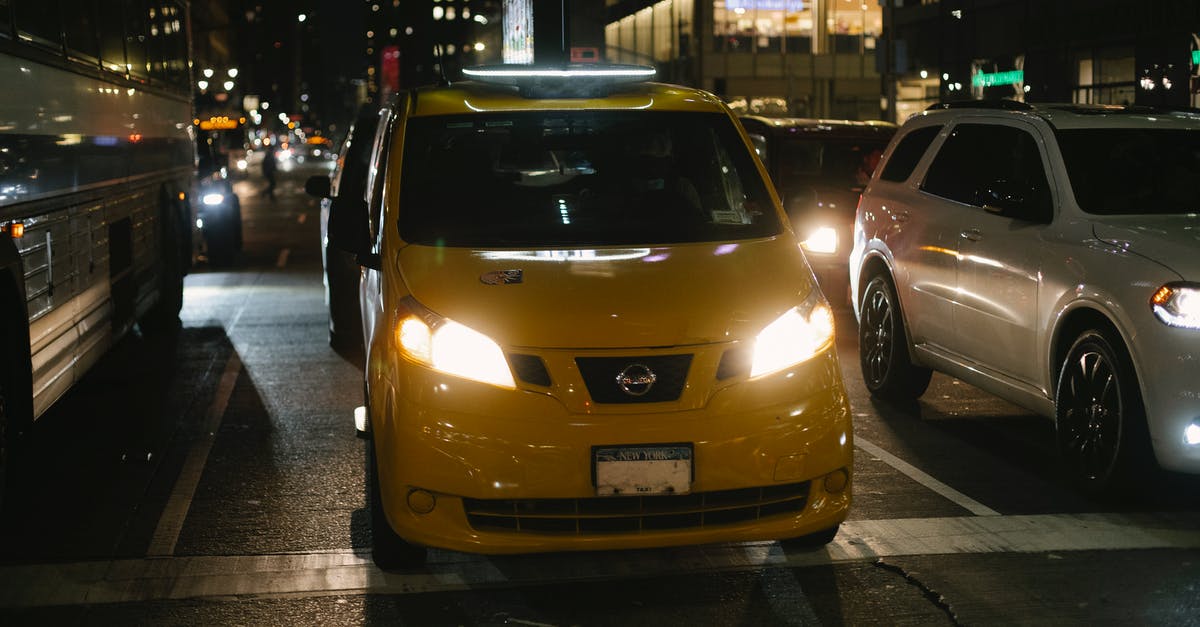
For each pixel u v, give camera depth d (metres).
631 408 4.39
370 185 7.32
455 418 4.40
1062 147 6.54
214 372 9.53
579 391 4.39
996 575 4.85
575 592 4.73
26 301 5.85
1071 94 29.59
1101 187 6.33
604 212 5.40
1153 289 5.45
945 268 7.25
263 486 6.30
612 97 5.96
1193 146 6.60
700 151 5.73
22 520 5.73
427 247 5.09
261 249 21.36
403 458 4.46
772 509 4.58
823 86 61.94
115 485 6.34
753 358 4.54
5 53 5.65
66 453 7.02
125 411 8.15
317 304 13.72
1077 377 6.04
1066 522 5.53
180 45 12.47
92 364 7.82
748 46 60.84
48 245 6.55
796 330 4.66
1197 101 24.66
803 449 4.50
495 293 4.66
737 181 5.63
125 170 9.10
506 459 4.35
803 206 5.84
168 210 11.28
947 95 36.66
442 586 4.81
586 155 5.64
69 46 7.13
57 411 8.16
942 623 4.38
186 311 13.22
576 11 67.50
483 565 5.04
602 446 4.34
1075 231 6.12
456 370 4.46
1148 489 5.71
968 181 7.35
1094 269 5.84
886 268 8.12
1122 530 5.40
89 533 5.53
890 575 4.87
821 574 4.88
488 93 6.04
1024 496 5.98
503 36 14.22
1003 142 7.11
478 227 5.27
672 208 5.45
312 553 5.22
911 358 7.81
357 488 6.25
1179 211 6.23
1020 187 6.59
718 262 4.95
